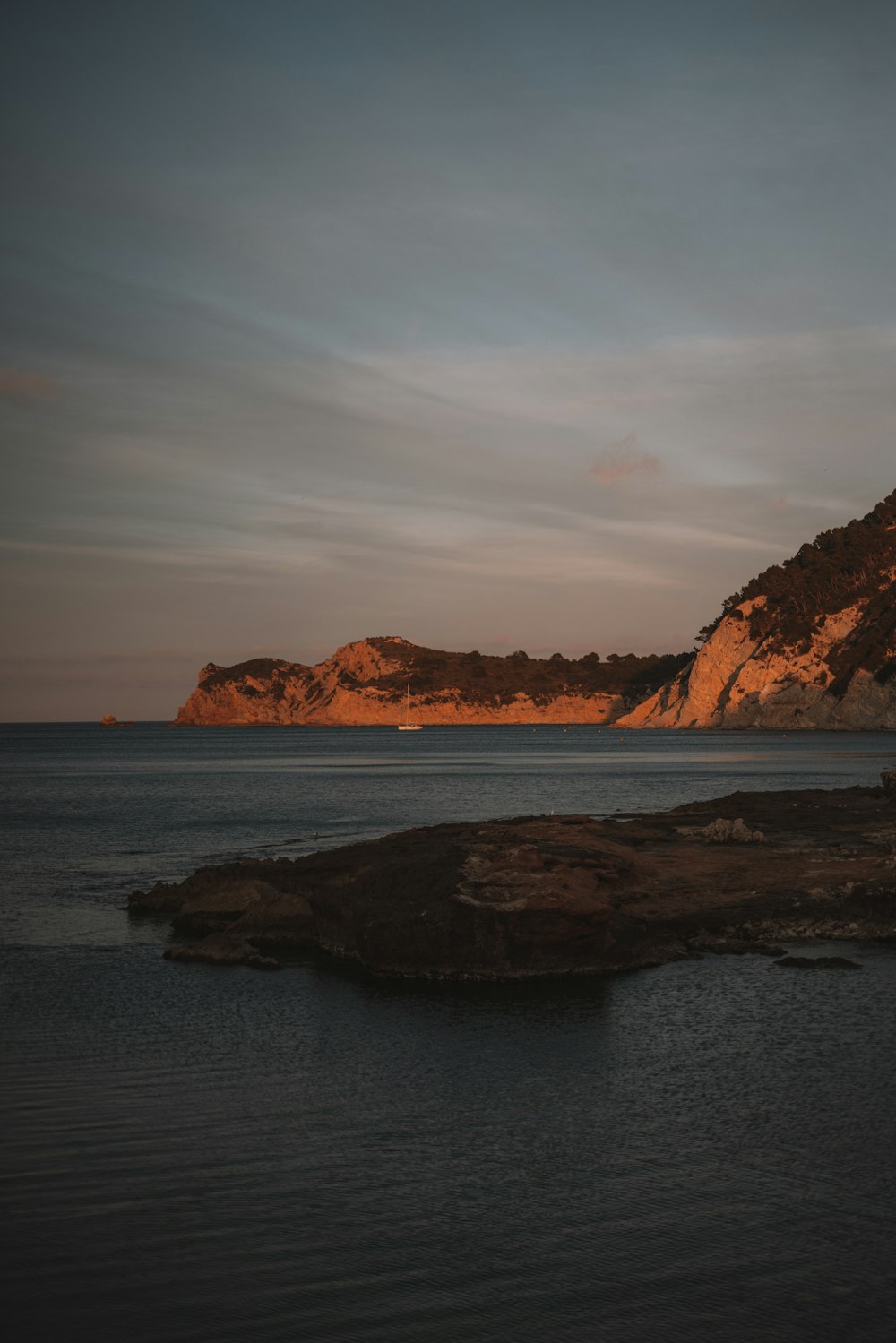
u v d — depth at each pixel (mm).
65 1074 13484
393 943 19391
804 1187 9875
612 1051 14344
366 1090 12812
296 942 22516
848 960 19375
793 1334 7602
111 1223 9266
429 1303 8039
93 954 21422
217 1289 8234
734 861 27453
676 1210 9461
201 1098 12516
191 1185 10023
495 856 22000
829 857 27875
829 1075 13086
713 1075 13180
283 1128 11523
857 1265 8492
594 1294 8141
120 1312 7938
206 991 18250
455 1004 17188
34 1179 10156
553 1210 9500
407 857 22500
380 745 177250
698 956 20000
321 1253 8773
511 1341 7578
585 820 33219
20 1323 7777
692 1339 7570
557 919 18828
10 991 18281
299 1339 7605
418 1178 10172
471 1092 12711
